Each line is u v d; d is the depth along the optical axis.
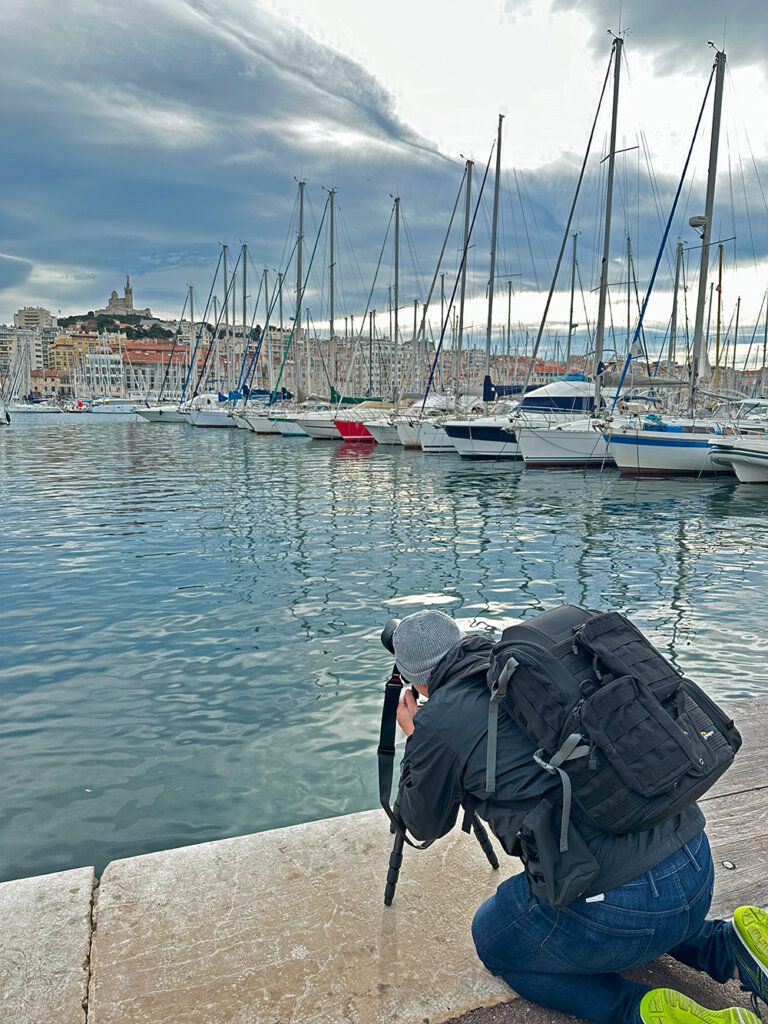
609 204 24.59
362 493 19.05
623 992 1.62
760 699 3.45
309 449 36.41
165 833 3.64
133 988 1.80
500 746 1.47
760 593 8.53
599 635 1.51
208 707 5.19
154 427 61.94
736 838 2.39
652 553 10.98
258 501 17.41
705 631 7.01
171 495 18.64
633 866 1.46
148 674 5.86
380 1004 1.76
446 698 1.58
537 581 9.10
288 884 2.18
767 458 20.44
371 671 5.88
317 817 3.77
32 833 3.64
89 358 173.62
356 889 2.16
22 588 8.74
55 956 1.90
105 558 10.55
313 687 5.54
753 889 2.14
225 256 60.47
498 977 1.84
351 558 10.49
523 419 26.39
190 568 9.84
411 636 1.71
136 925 2.01
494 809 1.51
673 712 1.46
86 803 3.92
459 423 28.28
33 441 44.38
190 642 6.64
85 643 6.64
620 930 1.48
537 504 16.92
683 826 1.55
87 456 32.94
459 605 7.93
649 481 21.92
